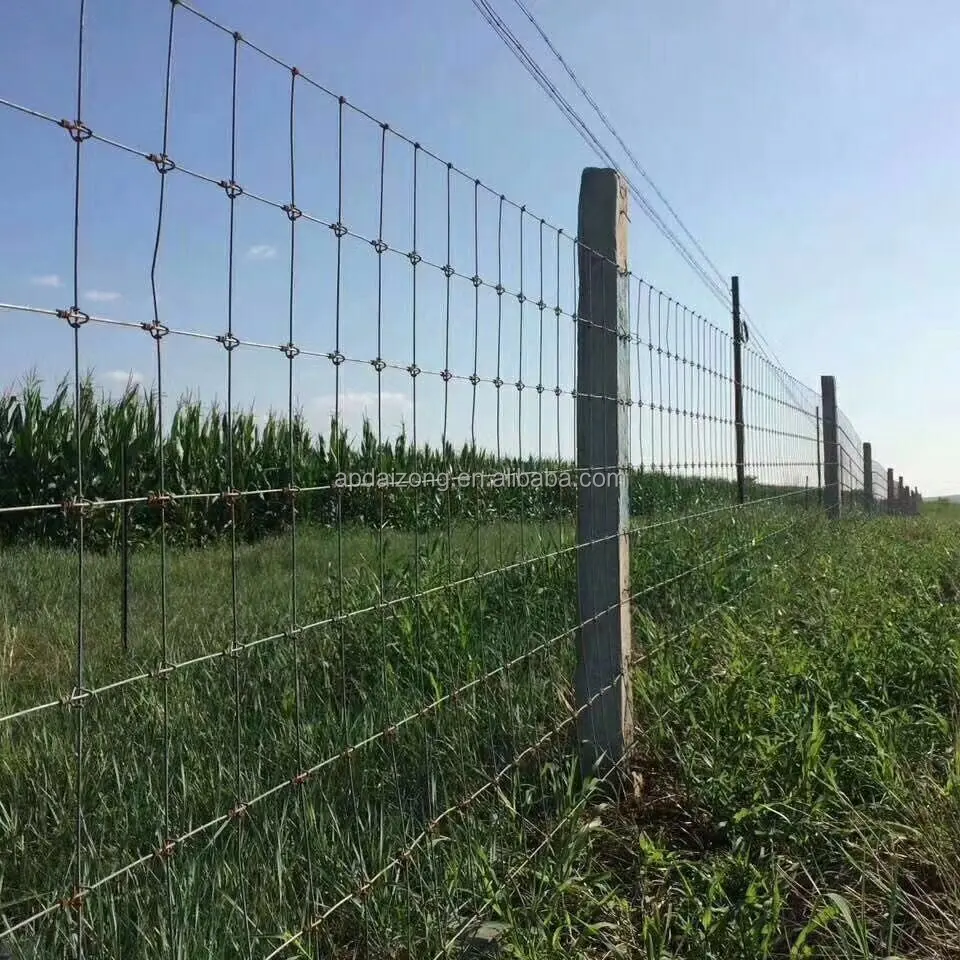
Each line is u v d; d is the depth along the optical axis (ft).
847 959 7.86
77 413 4.83
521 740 11.23
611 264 12.56
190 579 21.04
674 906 8.77
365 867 8.25
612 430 12.41
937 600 21.42
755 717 12.07
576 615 12.94
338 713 11.87
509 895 8.75
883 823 9.57
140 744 10.48
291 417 6.55
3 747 10.64
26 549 23.73
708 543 20.44
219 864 7.93
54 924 7.43
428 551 15.14
